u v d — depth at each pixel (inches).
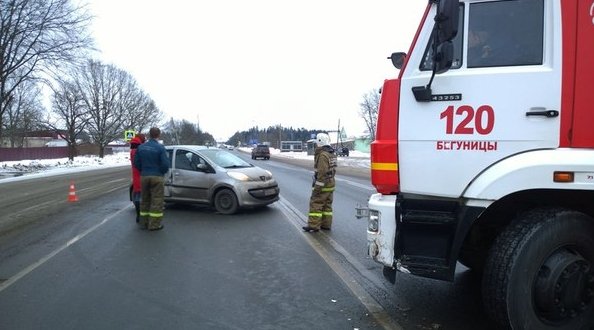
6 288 229.0
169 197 475.2
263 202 464.8
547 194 160.1
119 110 2564.0
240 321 185.8
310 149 3036.4
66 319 188.5
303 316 190.2
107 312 196.4
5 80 1267.2
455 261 157.9
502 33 155.6
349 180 876.6
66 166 1621.6
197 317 190.2
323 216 375.9
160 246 318.3
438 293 216.5
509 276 151.2
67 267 266.8
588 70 147.2
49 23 1219.2
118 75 2546.8
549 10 151.6
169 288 228.1
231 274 251.4
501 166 152.6
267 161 1998.0
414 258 162.2
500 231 173.6
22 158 2079.2
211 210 477.7
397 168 165.6
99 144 2452.0
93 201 568.4
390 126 166.7
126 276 248.7
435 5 161.2
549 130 149.5
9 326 181.3
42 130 2410.2
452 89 157.8
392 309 196.9
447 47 148.8
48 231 375.6
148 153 373.1
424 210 162.1
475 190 154.9
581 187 145.9
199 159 470.3
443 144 159.6
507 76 152.6
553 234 151.0
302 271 256.1
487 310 162.4
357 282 235.0
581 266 155.0
